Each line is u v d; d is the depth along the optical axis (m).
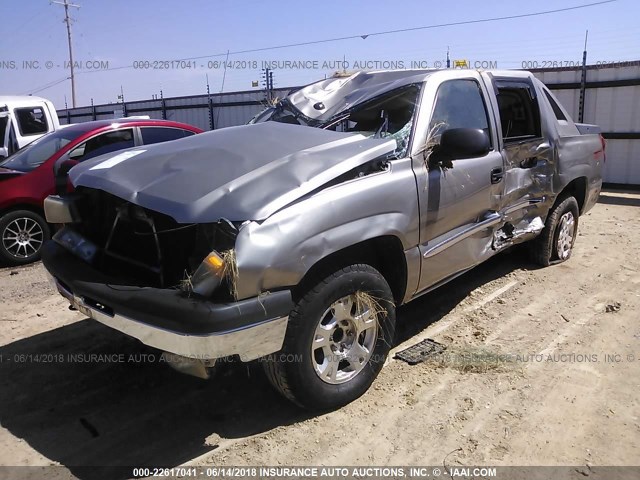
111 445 3.11
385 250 3.60
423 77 4.12
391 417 3.28
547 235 5.71
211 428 3.24
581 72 11.03
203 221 2.82
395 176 3.49
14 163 7.36
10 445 3.12
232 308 2.70
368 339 3.46
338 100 4.50
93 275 3.24
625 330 4.36
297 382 3.08
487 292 5.20
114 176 3.43
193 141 3.87
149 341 2.84
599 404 3.35
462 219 4.11
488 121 4.46
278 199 2.90
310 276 3.09
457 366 3.82
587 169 5.85
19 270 6.71
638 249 6.58
